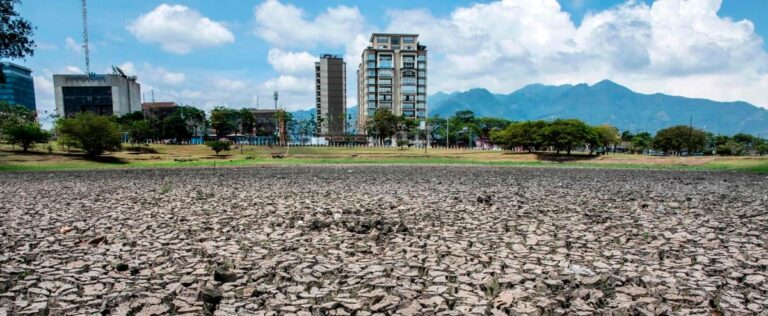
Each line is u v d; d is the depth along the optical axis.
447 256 7.84
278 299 5.74
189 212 12.80
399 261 7.52
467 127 139.62
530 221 11.38
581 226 10.68
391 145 148.62
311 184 22.78
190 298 5.70
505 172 35.75
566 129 70.69
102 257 7.68
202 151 89.56
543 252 8.16
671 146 110.56
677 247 8.54
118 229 10.18
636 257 7.81
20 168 40.00
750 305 5.54
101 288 6.09
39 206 14.09
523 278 6.56
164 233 9.73
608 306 5.52
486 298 5.82
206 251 8.16
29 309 5.32
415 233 9.85
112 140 58.25
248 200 15.72
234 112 143.75
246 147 107.81
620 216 12.23
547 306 5.46
